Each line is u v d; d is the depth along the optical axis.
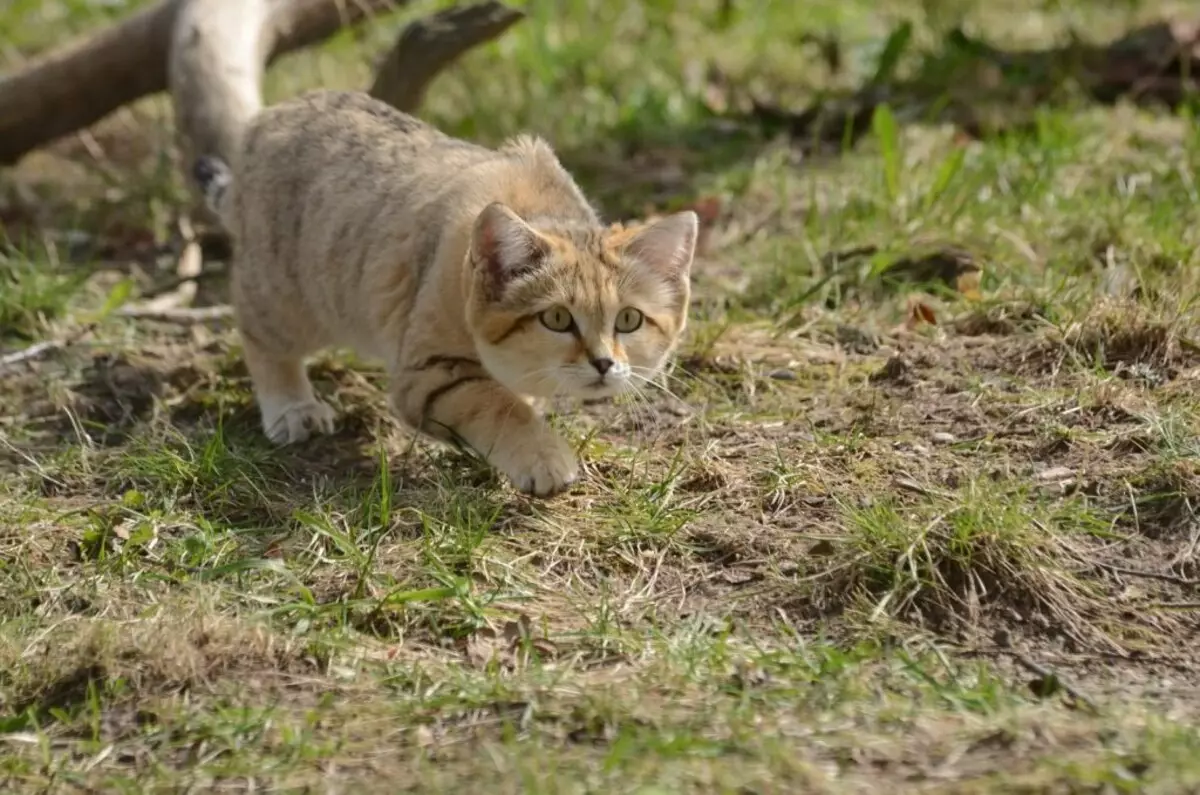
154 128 12.81
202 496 6.99
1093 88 12.48
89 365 8.66
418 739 5.05
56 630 5.80
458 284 6.91
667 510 6.59
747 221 10.40
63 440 7.80
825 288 9.01
